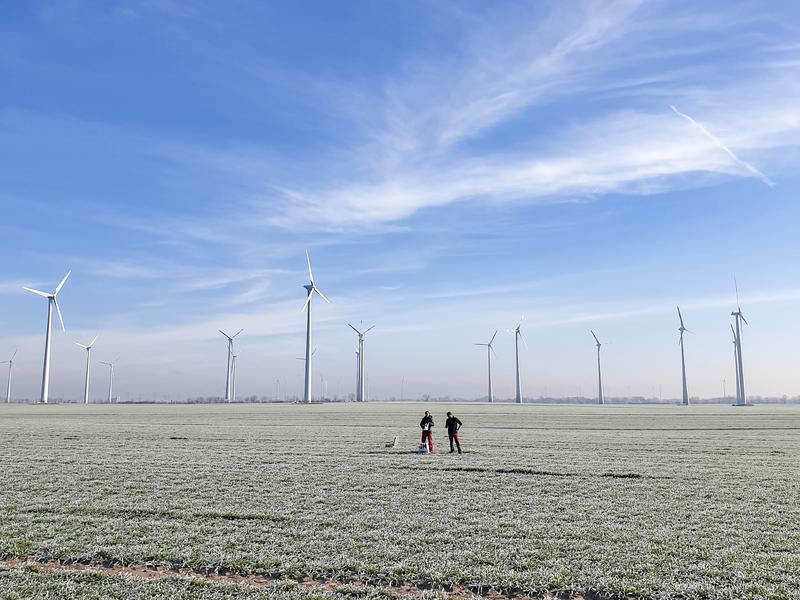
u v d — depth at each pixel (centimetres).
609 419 7762
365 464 2983
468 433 5088
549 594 1223
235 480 2469
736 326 16112
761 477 2584
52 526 1689
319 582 1291
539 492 2245
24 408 12025
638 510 1933
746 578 1282
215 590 1215
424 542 1555
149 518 1803
